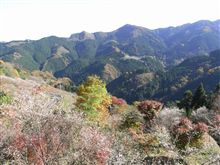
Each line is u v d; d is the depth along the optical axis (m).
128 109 28.83
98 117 24.09
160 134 17.69
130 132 20.06
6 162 10.21
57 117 10.86
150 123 25.44
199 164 14.02
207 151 16.11
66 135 10.57
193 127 20.69
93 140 10.66
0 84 32.44
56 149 10.05
